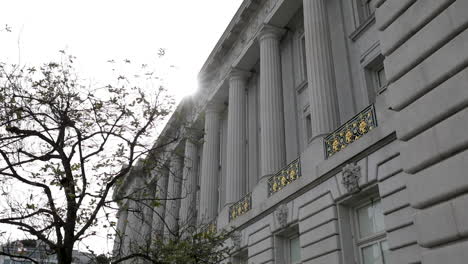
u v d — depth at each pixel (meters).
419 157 7.81
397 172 10.43
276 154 18.61
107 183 9.95
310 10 17.47
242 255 19.30
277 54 21.64
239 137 23.77
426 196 7.53
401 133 8.38
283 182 16.70
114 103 10.47
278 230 16.17
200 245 11.72
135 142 10.35
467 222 6.68
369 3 17.73
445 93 7.49
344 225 12.59
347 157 12.48
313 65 16.17
